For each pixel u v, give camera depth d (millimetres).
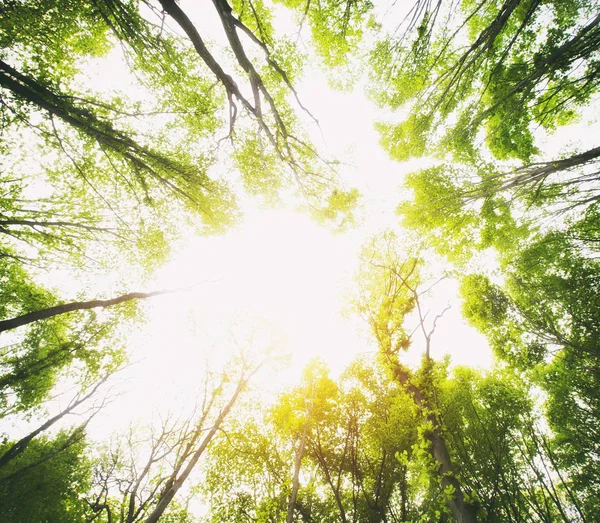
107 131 8812
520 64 8664
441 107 9352
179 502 13031
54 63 8297
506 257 12648
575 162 5441
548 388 13758
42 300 11875
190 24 6520
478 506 6086
